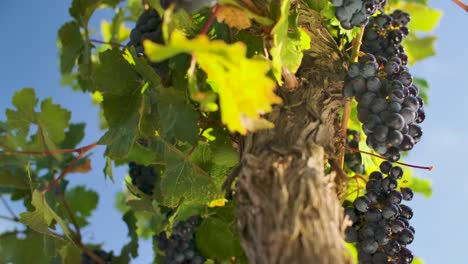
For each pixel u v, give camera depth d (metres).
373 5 1.06
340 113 1.16
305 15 1.11
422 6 1.33
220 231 1.27
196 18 1.12
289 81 1.04
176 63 1.13
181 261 1.28
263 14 0.99
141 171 1.38
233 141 1.16
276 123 1.01
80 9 1.35
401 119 1.03
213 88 1.12
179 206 1.26
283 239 0.92
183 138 1.12
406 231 1.10
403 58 1.16
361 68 1.05
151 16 1.20
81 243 1.45
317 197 0.94
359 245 1.10
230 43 1.09
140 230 1.55
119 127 1.17
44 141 1.46
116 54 1.18
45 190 1.24
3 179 1.40
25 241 1.42
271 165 0.96
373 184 1.12
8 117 1.44
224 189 1.01
